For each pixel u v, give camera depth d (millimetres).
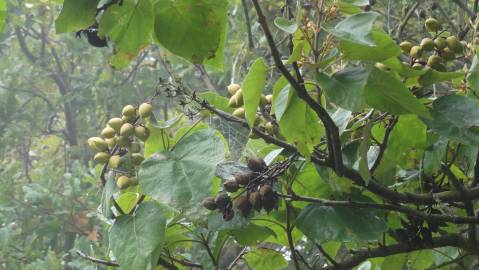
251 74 2279
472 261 3266
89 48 8234
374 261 3137
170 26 2232
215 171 2566
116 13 2217
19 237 6633
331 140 2393
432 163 2732
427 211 2846
